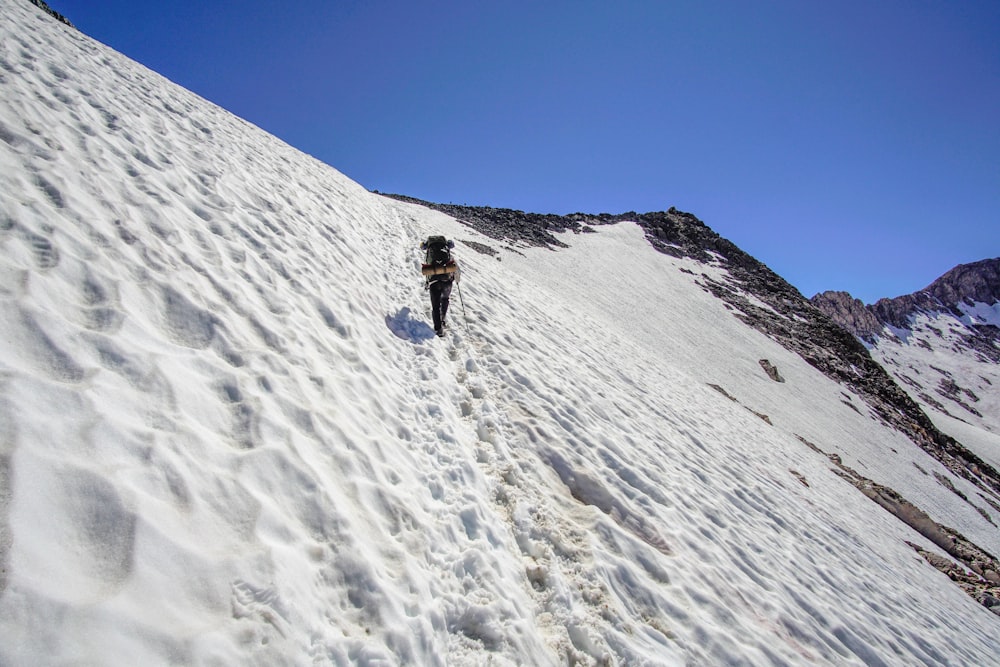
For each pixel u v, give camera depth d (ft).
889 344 524.93
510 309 42.98
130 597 6.72
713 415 50.34
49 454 7.46
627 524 18.26
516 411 23.07
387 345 22.45
